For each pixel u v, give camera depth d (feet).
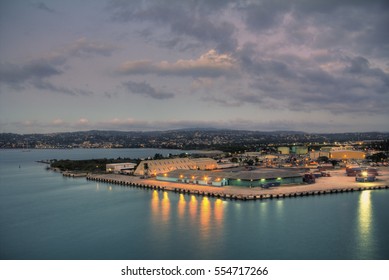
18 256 270.26
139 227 334.65
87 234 319.88
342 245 278.26
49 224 357.20
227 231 314.76
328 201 434.71
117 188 586.04
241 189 504.84
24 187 629.51
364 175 609.42
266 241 288.30
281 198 455.63
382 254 260.83
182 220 353.10
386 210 385.50
